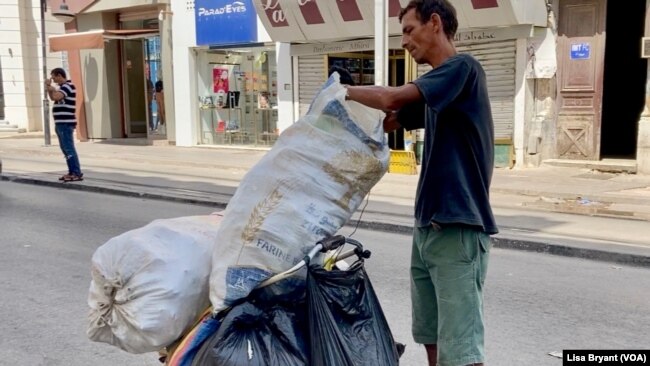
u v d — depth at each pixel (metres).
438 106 2.72
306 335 2.71
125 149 17.94
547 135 12.90
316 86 15.41
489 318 4.99
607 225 8.12
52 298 5.45
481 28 12.73
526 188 10.67
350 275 2.79
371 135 2.80
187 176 12.99
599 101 12.50
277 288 2.72
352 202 2.83
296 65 15.67
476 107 2.86
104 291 3.06
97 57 20.36
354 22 13.86
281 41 15.23
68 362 4.20
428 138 2.97
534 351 4.34
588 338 4.58
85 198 10.98
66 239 7.70
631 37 14.16
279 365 2.59
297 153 2.78
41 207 10.02
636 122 14.34
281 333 2.66
